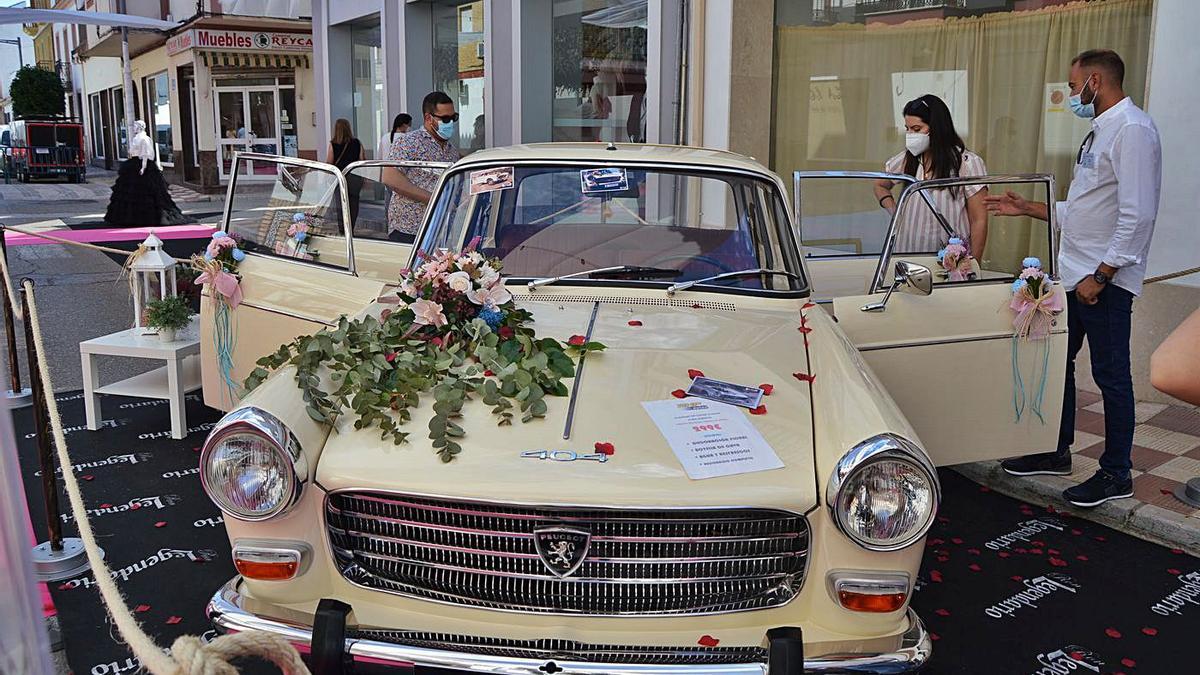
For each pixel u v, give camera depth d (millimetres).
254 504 2531
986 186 5039
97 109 39375
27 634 1603
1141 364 6008
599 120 9648
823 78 7895
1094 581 3928
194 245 13414
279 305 4203
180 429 5445
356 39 14203
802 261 3898
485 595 2574
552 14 9992
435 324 3186
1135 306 5965
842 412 2715
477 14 11039
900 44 7371
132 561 3910
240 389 4410
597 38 9500
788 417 2768
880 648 2467
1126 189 4102
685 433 2662
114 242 13758
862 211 7527
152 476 4875
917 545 2496
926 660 2479
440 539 2586
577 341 3135
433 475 2514
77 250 13164
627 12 9016
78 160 29891
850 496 2424
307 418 2680
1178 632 3531
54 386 6520
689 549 2527
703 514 2479
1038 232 6570
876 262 4848
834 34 7762
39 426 3693
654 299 3670
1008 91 6723
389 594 2598
